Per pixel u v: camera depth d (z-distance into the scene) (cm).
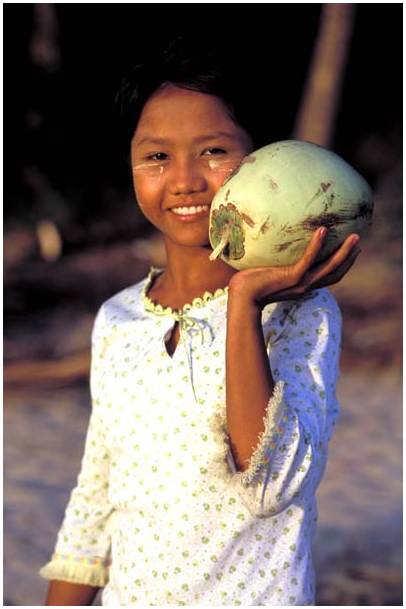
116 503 411
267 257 360
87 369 1645
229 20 2844
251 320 353
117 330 429
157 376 401
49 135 2623
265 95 411
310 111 2372
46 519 978
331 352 386
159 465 394
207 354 395
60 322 1995
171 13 2834
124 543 407
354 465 1134
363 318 1773
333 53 2348
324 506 1006
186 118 396
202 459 387
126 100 409
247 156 375
